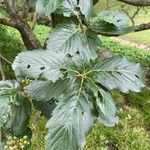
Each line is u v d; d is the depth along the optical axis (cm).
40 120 155
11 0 85
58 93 41
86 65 43
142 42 555
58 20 54
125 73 42
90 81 41
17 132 47
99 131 172
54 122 38
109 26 47
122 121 188
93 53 45
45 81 42
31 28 96
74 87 40
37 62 41
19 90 47
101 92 40
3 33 261
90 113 39
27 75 41
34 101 48
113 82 41
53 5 42
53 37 46
